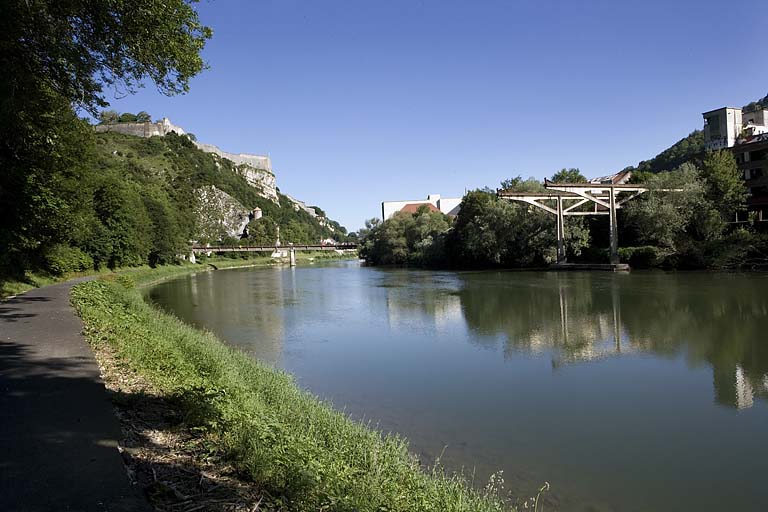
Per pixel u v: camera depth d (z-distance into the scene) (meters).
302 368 13.90
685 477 7.27
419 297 30.97
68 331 11.05
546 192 48.22
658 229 42.12
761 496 6.73
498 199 56.69
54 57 10.47
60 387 6.72
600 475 7.33
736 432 8.95
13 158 16.56
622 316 21.25
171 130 159.12
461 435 8.91
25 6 9.29
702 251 39.84
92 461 4.41
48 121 14.05
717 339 16.33
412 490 5.67
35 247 26.19
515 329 19.42
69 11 10.02
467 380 12.55
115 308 16.02
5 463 4.32
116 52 10.99
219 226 130.50
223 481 4.52
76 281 29.52
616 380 12.32
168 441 5.27
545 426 9.33
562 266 48.22
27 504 3.60
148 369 8.23
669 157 96.69
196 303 30.31
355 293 34.97
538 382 12.27
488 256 55.84
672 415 9.85
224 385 7.98
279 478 4.64
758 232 41.00
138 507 3.64
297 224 171.88
